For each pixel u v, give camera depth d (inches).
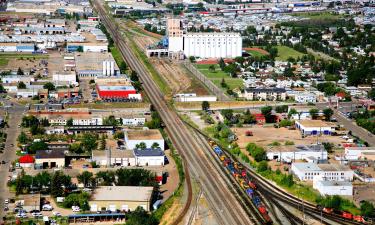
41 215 6397.6
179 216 6535.4
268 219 6412.4
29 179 7042.3
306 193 7229.3
